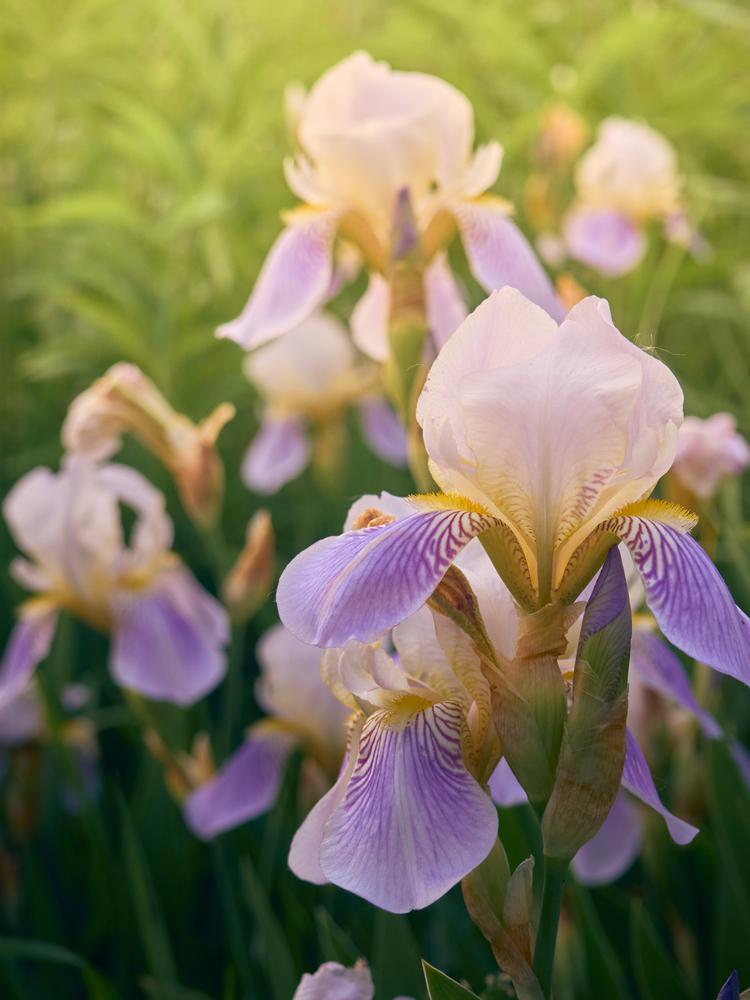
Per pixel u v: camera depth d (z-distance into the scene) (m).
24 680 0.93
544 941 0.44
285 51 1.58
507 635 0.47
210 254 1.41
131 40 1.68
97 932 0.90
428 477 0.65
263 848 0.93
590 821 0.43
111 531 0.93
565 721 0.43
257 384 1.38
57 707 0.93
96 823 0.91
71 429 0.89
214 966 0.90
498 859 0.45
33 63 1.60
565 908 0.70
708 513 0.75
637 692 0.74
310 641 0.42
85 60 1.61
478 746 0.45
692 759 0.75
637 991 0.76
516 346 0.44
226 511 1.46
